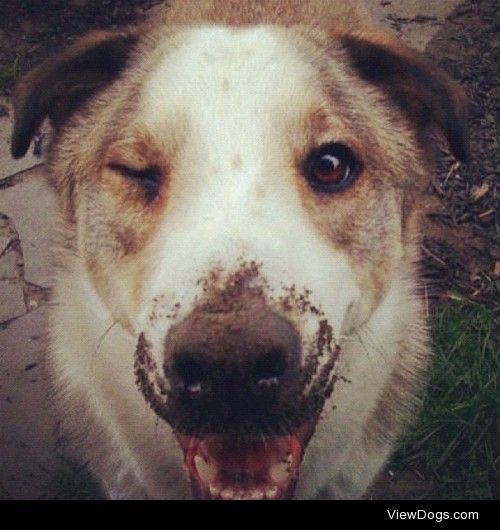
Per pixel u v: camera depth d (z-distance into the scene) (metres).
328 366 0.36
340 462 0.50
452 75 0.82
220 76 0.41
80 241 0.45
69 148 0.47
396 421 0.52
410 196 0.47
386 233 0.44
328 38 0.46
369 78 0.47
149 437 0.48
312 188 0.40
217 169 0.38
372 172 0.43
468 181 0.74
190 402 0.33
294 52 0.43
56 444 0.61
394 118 0.47
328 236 0.40
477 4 0.88
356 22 0.55
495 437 0.61
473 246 0.71
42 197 0.75
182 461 0.48
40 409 0.63
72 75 0.47
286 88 0.40
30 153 0.78
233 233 0.35
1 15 0.91
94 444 0.52
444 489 0.59
